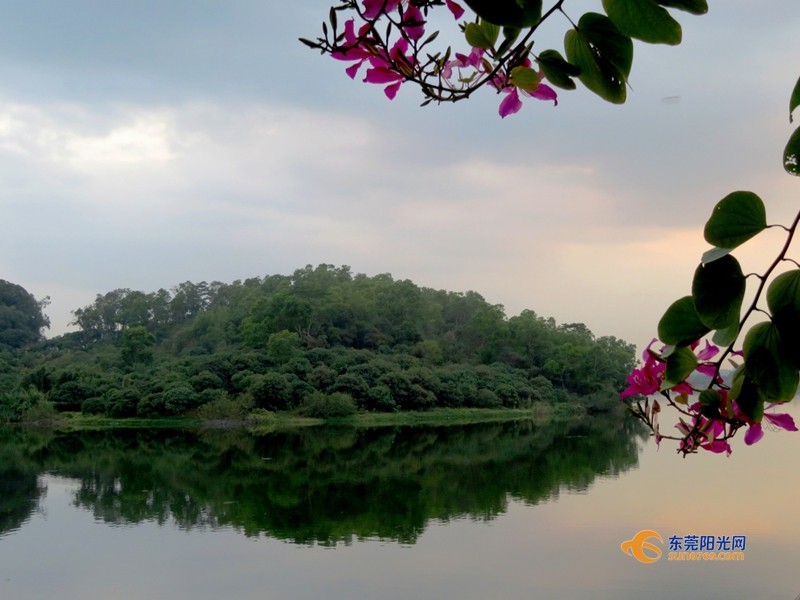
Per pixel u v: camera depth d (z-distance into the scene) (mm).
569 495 26922
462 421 61969
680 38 1436
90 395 60281
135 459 37750
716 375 1681
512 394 70438
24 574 17875
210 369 62125
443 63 1540
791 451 35719
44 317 101438
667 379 1740
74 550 20094
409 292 89562
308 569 18094
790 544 18641
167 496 27812
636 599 15125
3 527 22766
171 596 16188
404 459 37812
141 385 59750
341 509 25297
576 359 77750
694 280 1530
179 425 55750
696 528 20609
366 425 57281
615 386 77312
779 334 1517
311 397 59250
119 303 102312
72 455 39156
